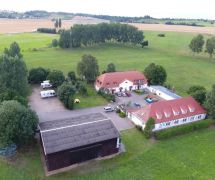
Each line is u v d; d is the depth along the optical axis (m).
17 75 64.44
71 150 43.97
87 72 86.62
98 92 79.19
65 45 149.88
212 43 134.00
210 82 96.94
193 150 50.28
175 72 108.50
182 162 46.38
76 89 78.06
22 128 46.03
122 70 108.25
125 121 61.75
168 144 52.09
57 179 41.38
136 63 120.88
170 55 143.00
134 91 83.25
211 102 60.41
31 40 175.00
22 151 47.50
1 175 41.12
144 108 60.34
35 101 72.38
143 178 41.88
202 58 138.25
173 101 62.31
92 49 150.88
